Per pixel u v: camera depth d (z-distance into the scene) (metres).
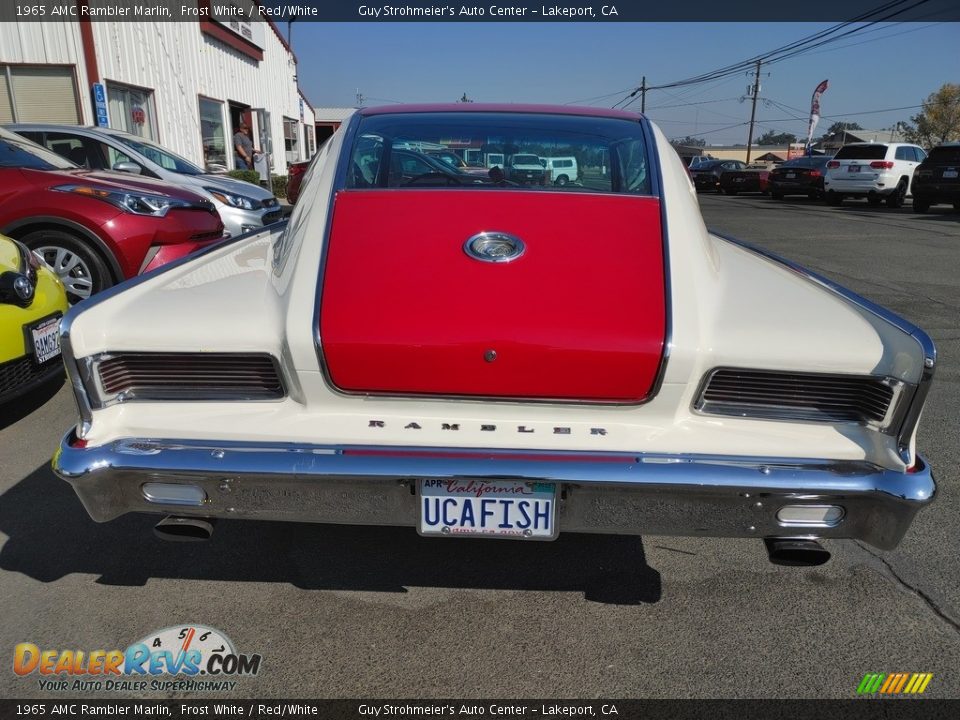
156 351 1.94
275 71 22.17
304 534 2.75
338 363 1.92
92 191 5.03
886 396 1.85
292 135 25.02
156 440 1.92
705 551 2.66
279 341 1.94
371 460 1.83
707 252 2.31
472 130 2.73
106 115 11.41
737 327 1.93
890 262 9.00
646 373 1.89
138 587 2.40
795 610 2.31
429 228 2.19
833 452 1.85
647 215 2.30
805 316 1.99
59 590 2.38
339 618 2.26
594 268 2.07
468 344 1.89
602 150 2.65
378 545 2.68
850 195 18.98
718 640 2.17
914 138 52.50
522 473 1.80
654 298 1.99
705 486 1.79
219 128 17.00
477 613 2.29
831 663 2.08
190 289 2.18
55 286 3.79
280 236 2.76
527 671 2.04
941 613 2.30
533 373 1.90
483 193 2.37
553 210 2.29
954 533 2.75
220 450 1.87
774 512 1.85
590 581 2.47
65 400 4.14
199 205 5.71
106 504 1.94
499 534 1.91
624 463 1.82
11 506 2.91
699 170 27.59
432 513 1.90
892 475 1.80
